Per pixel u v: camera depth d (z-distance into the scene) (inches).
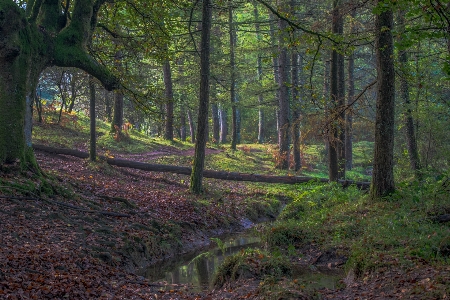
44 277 313.7
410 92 794.8
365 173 1370.6
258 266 368.5
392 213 470.0
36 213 451.8
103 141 1162.6
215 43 1250.0
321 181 880.3
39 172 527.5
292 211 647.8
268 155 1448.1
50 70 999.6
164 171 890.7
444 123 751.7
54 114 1248.8
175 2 685.9
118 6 679.1
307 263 417.7
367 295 276.2
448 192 479.2
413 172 754.2
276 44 1130.0
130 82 658.8
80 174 724.7
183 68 1464.1
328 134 673.0
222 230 669.9
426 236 369.4
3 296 261.3
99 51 709.3
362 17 897.5
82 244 426.3
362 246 386.6
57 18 557.3
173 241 548.7
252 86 1270.9
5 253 334.0
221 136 1966.0
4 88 496.4
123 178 811.4
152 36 698.2
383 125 534.0
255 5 1252.5
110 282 360.2
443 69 354.3
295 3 999.6
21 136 509.4
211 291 359.6
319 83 1326.3
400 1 351.3
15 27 486.0
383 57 524.4
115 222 524.7
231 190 926.4
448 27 341.4
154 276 442.0
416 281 273.3
